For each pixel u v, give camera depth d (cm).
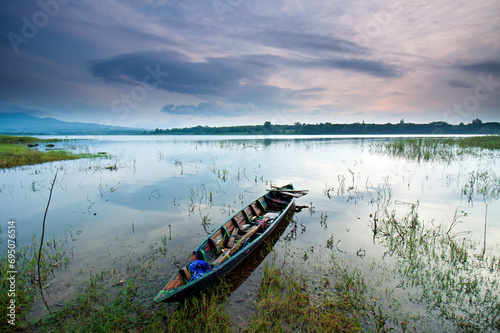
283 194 1282
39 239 828
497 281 616
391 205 1185
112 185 1562
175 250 758
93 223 966
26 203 1202
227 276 650
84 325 489
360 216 1052
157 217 1030
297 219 1026
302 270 668
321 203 1227
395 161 2502
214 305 533
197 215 1055
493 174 1764
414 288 595
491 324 491
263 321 492
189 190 1455
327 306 541
